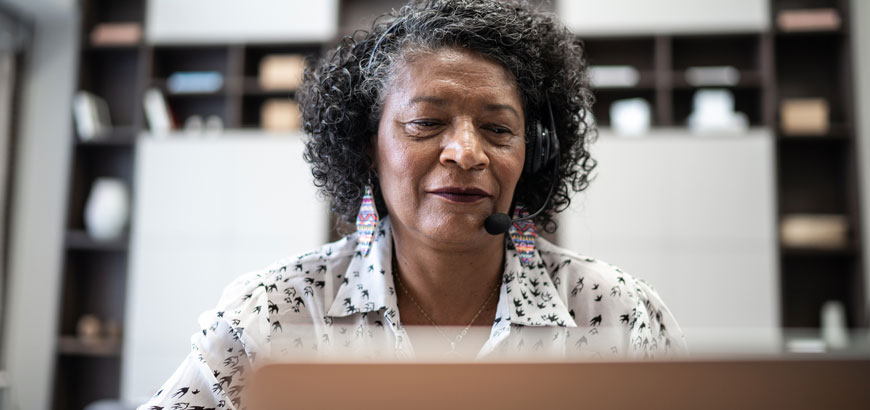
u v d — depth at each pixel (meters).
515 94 0.99
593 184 4.00
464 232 0.93
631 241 3.95
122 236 4.36
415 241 1.00
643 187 3.98
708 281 3.89
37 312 4.37
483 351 1.00
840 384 0.47
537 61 1.03
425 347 1.00
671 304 3.90
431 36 0.96
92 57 4.63
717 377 0.47
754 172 3.95
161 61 4.61
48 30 4.56
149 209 4.24
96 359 4.46
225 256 4.17
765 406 0.47
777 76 4.24
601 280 1.09
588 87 1.22
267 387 0.46
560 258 1.12
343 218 1.20
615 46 4.36
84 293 4.51
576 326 1.04
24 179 4.47
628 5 4.15
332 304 1.04
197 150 4.27
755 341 0.55
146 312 4.16
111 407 2.71
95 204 4.34
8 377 4.25
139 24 4.68
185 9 4.42
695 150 3.99
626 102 4.28
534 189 1.13
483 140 0.95
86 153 4.56
